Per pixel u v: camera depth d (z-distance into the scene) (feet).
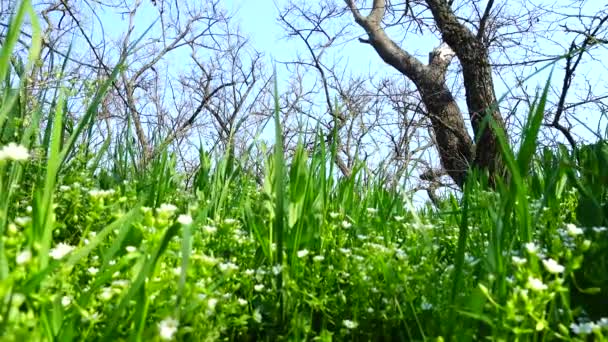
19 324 4.36
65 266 5.00
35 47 6.48
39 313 4.80
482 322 5.74
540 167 13.73
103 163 14.29
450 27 53.11
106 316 5.22
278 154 7.29
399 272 6.92
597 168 9.04
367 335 6.72
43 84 11.40
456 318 5.84
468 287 6.58
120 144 14.65
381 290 6.74
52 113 11.68
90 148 13.79
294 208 8.57
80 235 8.75
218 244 8.63
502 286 5.74
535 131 6.69
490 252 6.16
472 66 52.26
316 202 9.23
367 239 9.07
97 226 8.62
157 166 13.35
